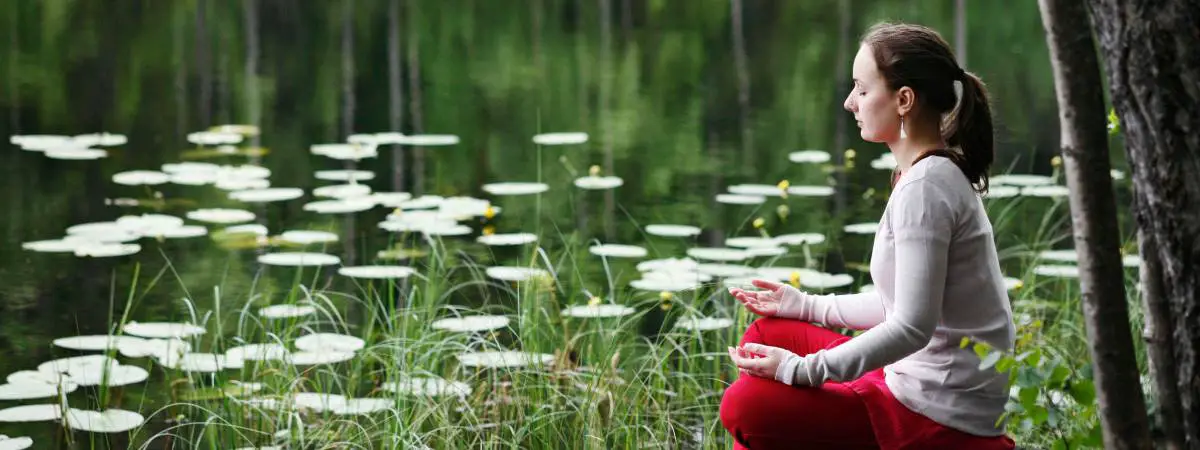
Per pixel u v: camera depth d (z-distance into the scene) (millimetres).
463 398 4402
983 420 3027
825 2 21625
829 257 7238
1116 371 2328
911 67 3008
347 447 4234
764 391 3080
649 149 10820
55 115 11742
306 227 7938
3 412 4750
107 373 4852
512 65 15805
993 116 3307
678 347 4844
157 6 19828
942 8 20484
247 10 19547
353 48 16797
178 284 6641
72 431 4598
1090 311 2326
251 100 12930
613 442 4316
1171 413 2480
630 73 15266
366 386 5043
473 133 11531
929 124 3047
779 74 15133
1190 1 2311
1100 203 2281
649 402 4648
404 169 9875
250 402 4562
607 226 8016
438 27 18953
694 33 18719
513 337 5598
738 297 3467
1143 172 2428
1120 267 2305
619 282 6613
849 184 9352
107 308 6219
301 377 4809
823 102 13297
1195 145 2342
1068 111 2271
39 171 9406
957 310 3012
